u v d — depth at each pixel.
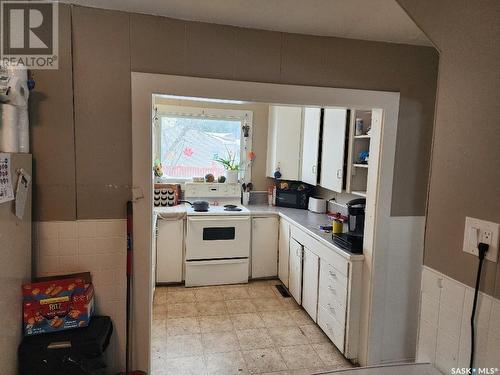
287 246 3.54
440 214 1.12
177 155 4.06
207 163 4.16
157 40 1.75
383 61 2.06
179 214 3.52
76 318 1.62
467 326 1.01
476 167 0.98
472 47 0.98
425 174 2.22
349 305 2.34
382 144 2.12
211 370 2.30
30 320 1.55
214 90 1.83
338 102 2.01
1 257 1.32
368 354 2.28
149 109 1.76
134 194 1.78
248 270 3.77
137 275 1.83
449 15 1.05
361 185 2.94
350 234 2.46
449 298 1.08
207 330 2.80
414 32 1.89
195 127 4.07
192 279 3.61
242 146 4.20
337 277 2.50
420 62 2.12
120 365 1.86
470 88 0.99
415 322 2.33
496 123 0.92
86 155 1.73
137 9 1.67
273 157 4.06
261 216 3.76
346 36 1.97
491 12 0.92
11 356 1.42
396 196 2.20
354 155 2.89
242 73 1.87
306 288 3.07
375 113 2.17
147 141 1.78
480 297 0.96
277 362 2.41
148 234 1.82
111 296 1.82
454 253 1.06
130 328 1.84
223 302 3.31
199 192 4.01
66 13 1.64
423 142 2.19
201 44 1.80
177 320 2.95
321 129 3.42
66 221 1.74
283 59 1.91
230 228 3.63
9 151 1.41
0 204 1.30
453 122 1.06
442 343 1.11
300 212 3.78
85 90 1.70
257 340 2.68
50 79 1.66
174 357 2.43
